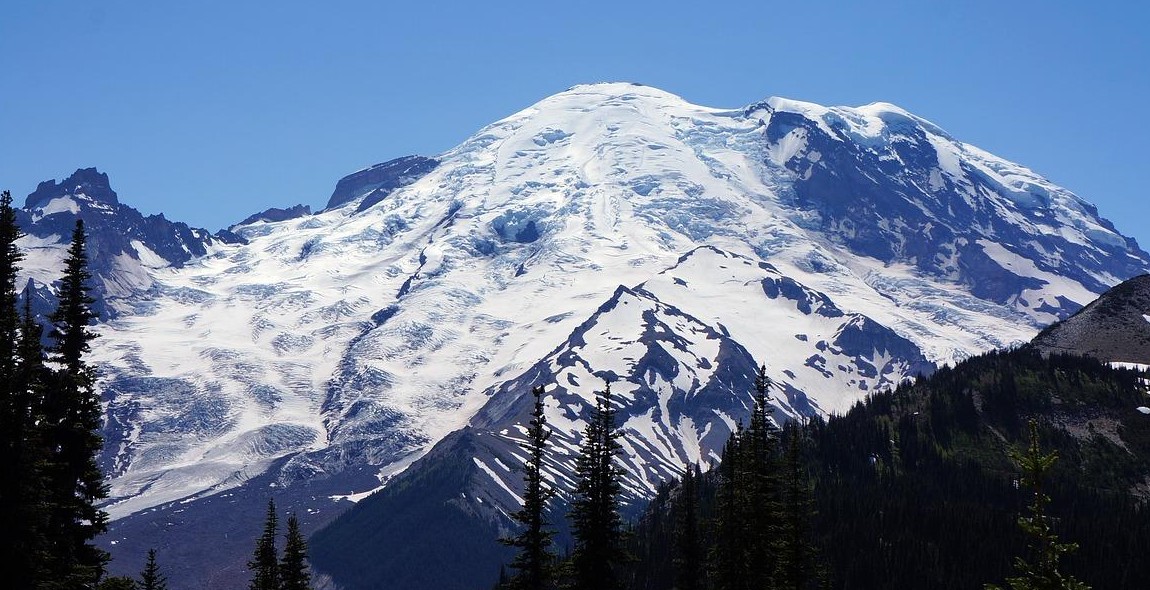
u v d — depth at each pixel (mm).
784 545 113000
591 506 92688
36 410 75562
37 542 71125
